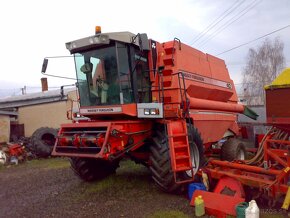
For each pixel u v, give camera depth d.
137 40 7.31
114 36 7.03
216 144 10.73
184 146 6.83
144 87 7.73
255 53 41.62
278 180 5.61
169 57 7.93
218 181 6.45
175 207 6.11
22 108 20.27
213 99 9.91
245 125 17.44
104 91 7.46
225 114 10.30
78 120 8.64
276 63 40.75
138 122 7.19
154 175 6.81
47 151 13.98
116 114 7.26
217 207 5.50
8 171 11.61
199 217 5.50
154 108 6.88
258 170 6.20
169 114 7.42
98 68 7.52
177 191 6.86
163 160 6.68
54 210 6.35
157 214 5.73
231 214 5.28
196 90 8.66
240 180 5.96
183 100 7.73
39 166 12.16
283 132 7.09
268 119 6.80
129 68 7.32
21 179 9.76
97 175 8.40
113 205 6.41
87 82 7.77
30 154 14.11
